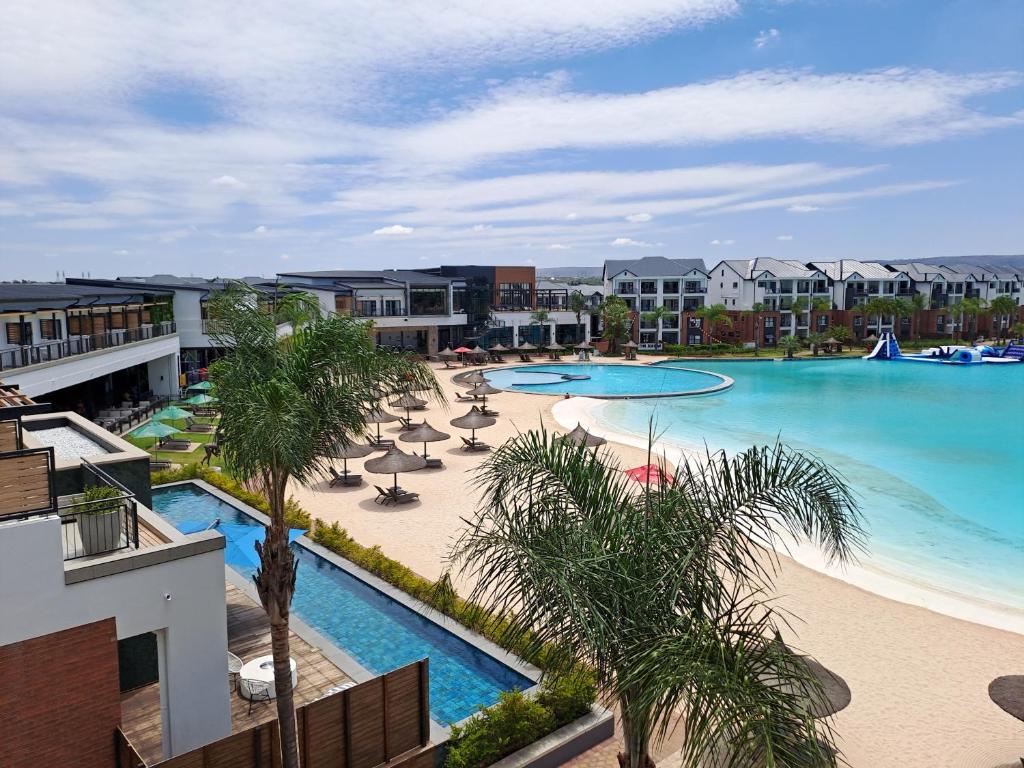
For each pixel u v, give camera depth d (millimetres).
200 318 49719
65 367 29938
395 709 11492
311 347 10789
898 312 97562
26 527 9156
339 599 18000
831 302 101812
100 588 9789
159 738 11914
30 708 9383
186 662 10648
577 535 7996
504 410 48188
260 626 16266
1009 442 38500
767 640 7227
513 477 8828
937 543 23562
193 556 10570
